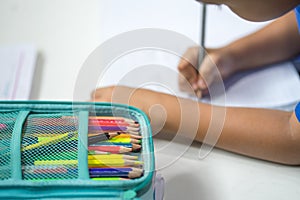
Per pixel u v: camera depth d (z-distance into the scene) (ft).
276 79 1.90
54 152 1.15
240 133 1.60
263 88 1.87
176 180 1.50
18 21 2.29
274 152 1.58
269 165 1.60
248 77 1.94
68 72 2.02
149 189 1.11
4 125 1.21
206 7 2.22
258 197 1.45
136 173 1.11
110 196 1.04
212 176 1.53
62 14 2.34
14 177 1.05
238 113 1.69
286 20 1.99
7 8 2.37
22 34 2.21
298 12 1.62
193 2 2.28
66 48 2.14
